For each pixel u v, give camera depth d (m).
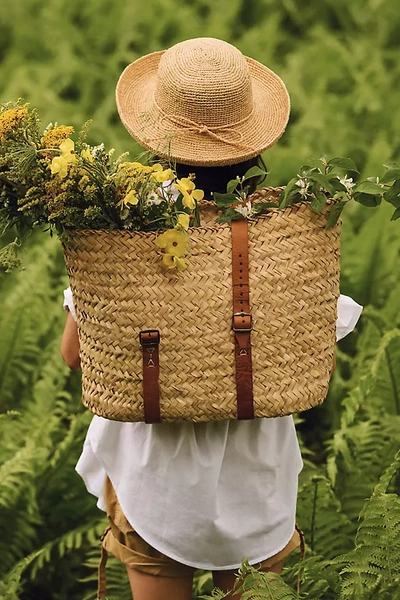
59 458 4.38
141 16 10.53
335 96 9.12
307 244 2.74
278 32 10.70
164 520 2.95
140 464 2.96
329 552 3.97
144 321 2.68
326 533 3.96
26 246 6.34
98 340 2.75
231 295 2.69
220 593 2.91
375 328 5.10
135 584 3.10
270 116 3.07
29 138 2.67
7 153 2.63
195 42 2.90
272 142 2.92
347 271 5.88
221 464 2.94
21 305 5.25
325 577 3.25
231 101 2.84
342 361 5.57
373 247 5.79
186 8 11.24
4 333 5.19
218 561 3.02
